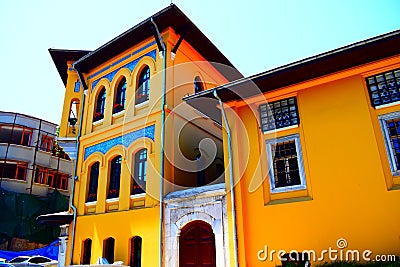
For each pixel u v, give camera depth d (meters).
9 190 26.42
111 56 14.30
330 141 8.33
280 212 8.41
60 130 14.72
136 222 10.73
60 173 30.86
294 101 9.32
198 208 9.56
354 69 8.38
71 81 15.62
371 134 7.86
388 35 7.04
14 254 18.73
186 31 12.69
